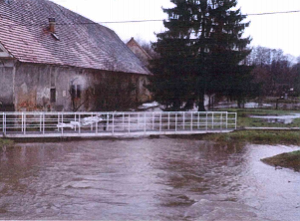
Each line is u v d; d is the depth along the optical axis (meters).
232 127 22.91
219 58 29.00
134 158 15.10
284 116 29.98
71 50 26.45
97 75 29.42
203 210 8.71
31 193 9.98
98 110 28.62
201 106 31.23
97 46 33.12
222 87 29.20
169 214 8.41
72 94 26.03
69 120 24.11
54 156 15.20
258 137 20.22
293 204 9.24
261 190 10.55
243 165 14.03
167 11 30.41
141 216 8.26
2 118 19.38
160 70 31.05
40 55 21.64
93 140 19.50
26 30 22.55
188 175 12.34
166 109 32.25
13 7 23.12
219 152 16.73
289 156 14.55
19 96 20.28
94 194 9.99
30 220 7.83
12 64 19.58
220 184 11.21
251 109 35.62
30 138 18.58
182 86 29.95
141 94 43.97
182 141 19.73
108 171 12.72
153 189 10.59
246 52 29.27
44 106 22.66
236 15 29.30
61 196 9.75
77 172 12.51
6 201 9.23
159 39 30.95
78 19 34.09
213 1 29.47
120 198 9.66
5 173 12.20
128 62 38.75
